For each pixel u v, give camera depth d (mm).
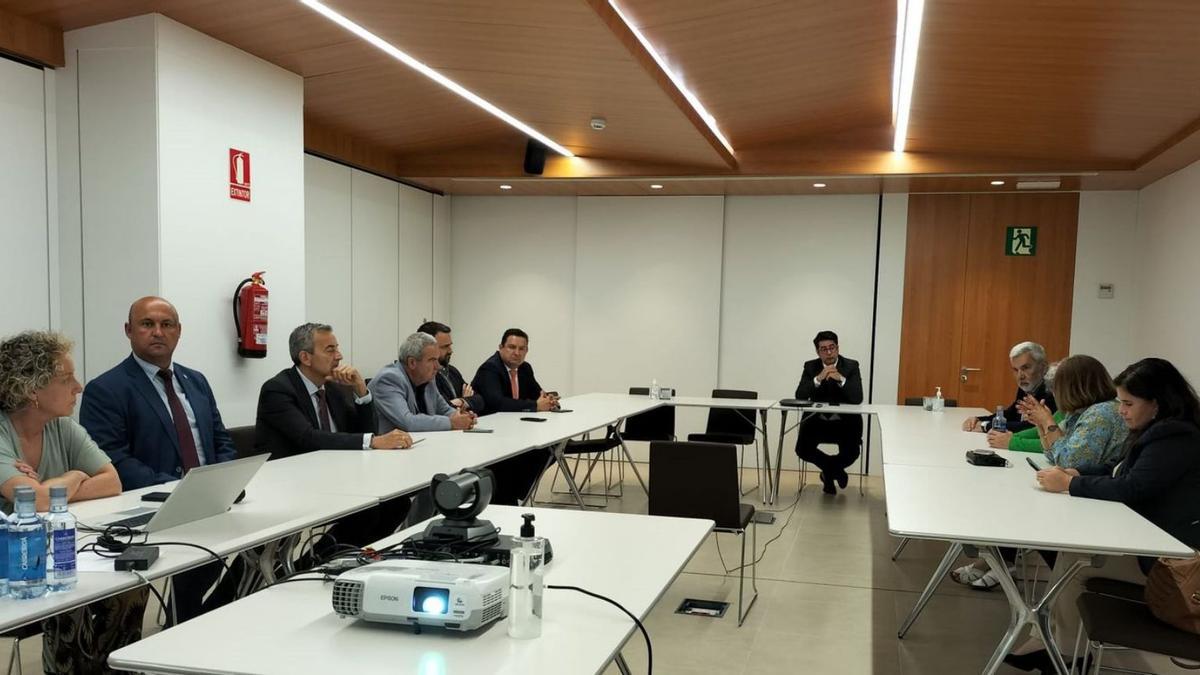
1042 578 4719
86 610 2707
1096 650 2625
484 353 9297
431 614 1665
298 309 5430
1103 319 7980
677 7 4352
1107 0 3756
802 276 8570
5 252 4242
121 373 3283
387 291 8055
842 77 5766
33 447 2600
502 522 2645
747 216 8695
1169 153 6156
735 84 5699
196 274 4613
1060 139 6348
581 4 4000
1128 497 3041
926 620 4117
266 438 3893
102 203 4430
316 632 1696
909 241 8336
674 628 3977
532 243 9164
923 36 4406
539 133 6910
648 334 8867
